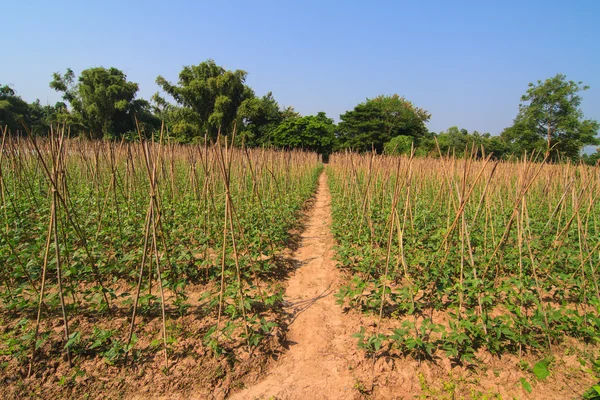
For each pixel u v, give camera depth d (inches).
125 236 215.0
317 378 141.4
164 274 182.9
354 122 1646.2
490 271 197.0
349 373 143.2
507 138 1079.6
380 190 343.6
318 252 301.1
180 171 506.6
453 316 157.2
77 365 133.2
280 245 294.8
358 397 131.5
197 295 197.3
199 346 148.5
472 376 138.5
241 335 151.9
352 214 314.2
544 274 206.5
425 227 269.6
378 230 274.8
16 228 203.2
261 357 148.4
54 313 162.4
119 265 182.1
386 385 136.6
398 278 218.2
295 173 569.3
